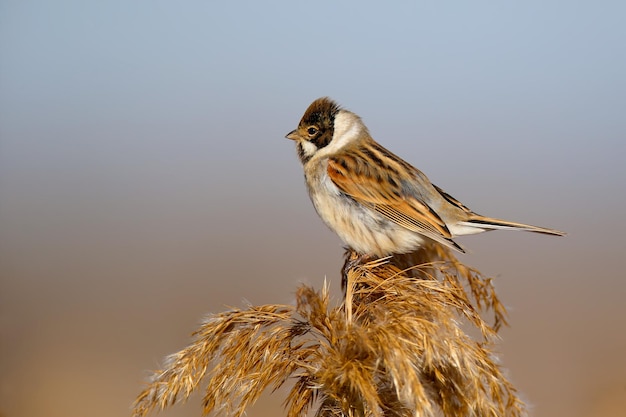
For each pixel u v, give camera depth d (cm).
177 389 648
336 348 646
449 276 738
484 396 628
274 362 656
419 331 624
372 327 635
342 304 692
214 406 656
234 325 673
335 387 638
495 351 664
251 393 651
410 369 593
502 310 807
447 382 647
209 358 660
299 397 664
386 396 655
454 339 631
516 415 644
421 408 579
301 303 671
